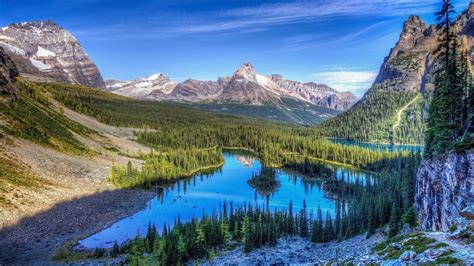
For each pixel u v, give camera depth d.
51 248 87.69
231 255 90.00
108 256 85.38
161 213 128.88
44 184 121.31
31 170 125.88
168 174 179.75
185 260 88.31
